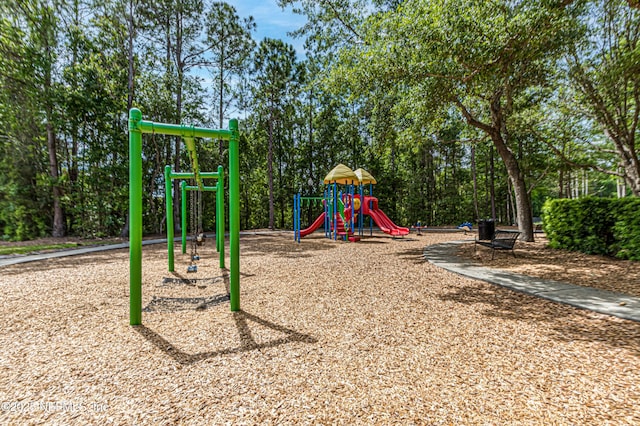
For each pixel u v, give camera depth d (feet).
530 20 18.15
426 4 21.76
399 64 24.50
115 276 20.71
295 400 6.74
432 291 15.76
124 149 53.11
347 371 8.00
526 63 24.50
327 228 51.62
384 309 13.06
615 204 22.18
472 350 9.15
